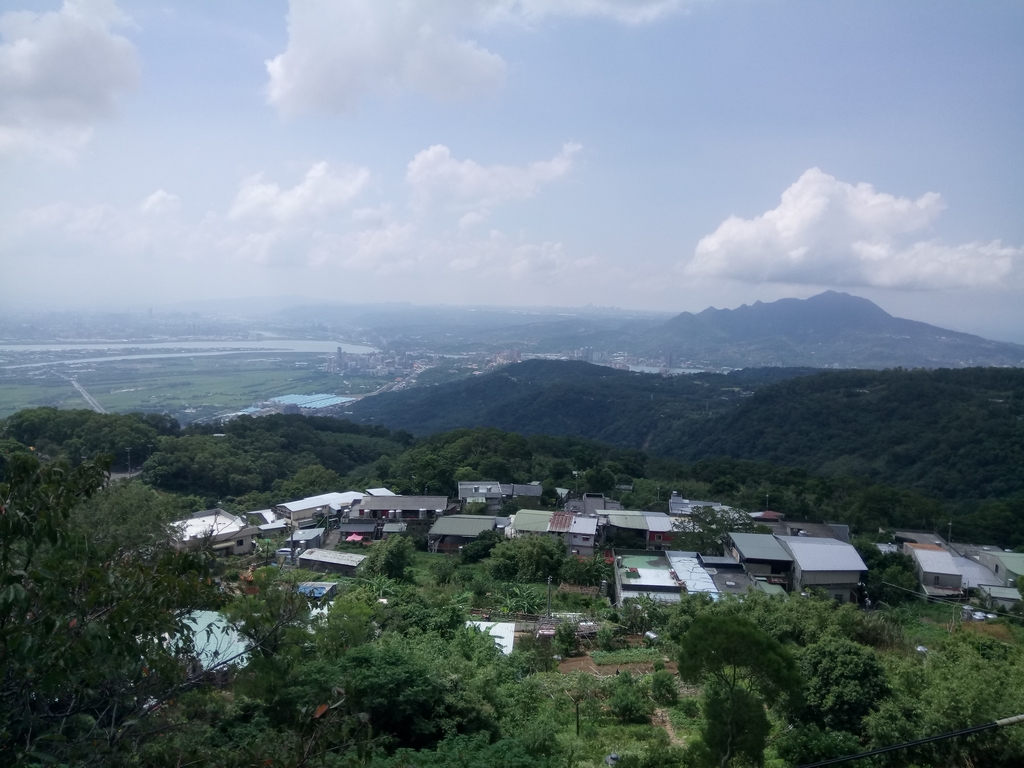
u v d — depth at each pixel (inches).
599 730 485.4
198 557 198.2
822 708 449.1
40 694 183.3
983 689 412.8
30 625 154.2
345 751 206.2
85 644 159.2
